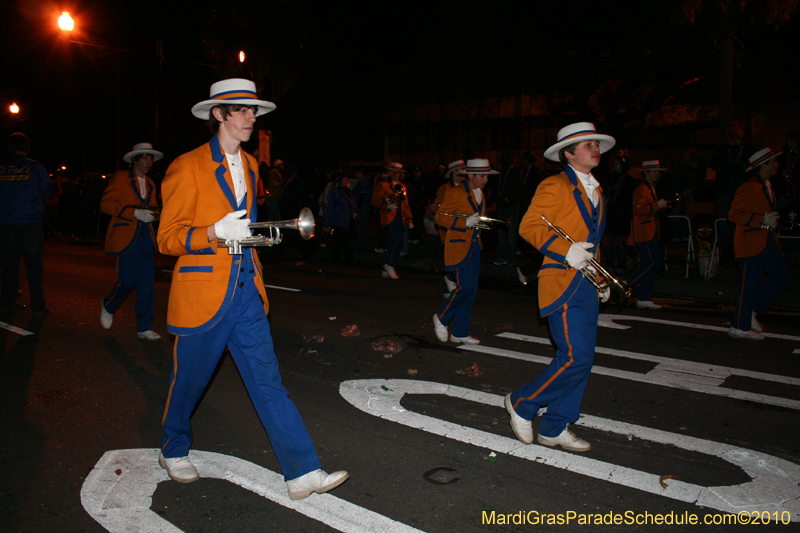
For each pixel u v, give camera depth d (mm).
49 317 8211
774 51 17516
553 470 3979
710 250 10500
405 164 38188
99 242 19562
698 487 3768
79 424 4684
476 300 9570
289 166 15398
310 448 3582
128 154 6723
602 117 20281
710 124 26922
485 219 6562
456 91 21922
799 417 4891
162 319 8242
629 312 8711
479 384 5641
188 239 3291
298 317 8312
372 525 3336
